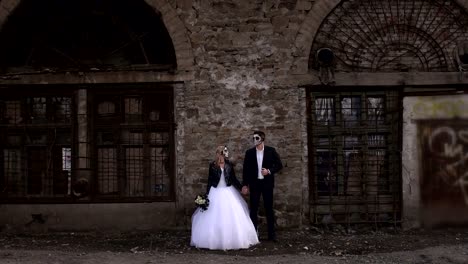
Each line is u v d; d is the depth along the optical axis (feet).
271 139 29.53
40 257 23.65
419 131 30.12
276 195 29.37
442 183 30.01
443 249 25.25
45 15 30.91
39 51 30.91
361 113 30.09
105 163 30.22
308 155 29.84
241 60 29.78
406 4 30.37
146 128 30.04
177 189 29.60
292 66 29.76
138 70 29.89
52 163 30.25
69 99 30.37
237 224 25.43
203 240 25.41
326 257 23.80
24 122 30.25
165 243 26.99
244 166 27.50
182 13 29.84
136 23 30.94
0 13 29.73
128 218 29.66
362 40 30.25
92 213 29.68
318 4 29.89
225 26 29.86
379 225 29.99
